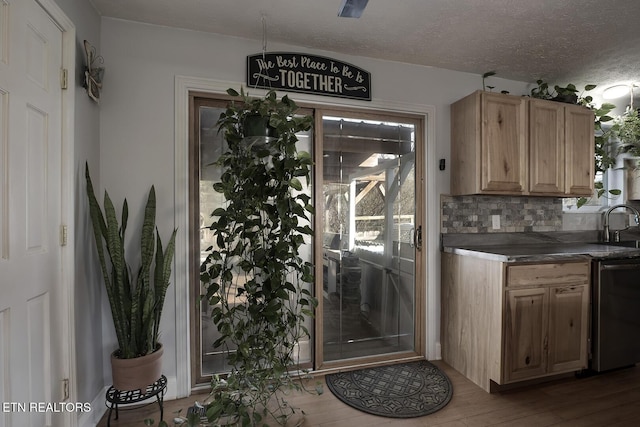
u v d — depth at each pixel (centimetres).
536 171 235
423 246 247
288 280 221
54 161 138
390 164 244
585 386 210
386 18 184
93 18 172
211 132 207
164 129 191
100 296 178
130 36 186
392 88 237
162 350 169
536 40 207
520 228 269
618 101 306
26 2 118
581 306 213
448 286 240
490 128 225
